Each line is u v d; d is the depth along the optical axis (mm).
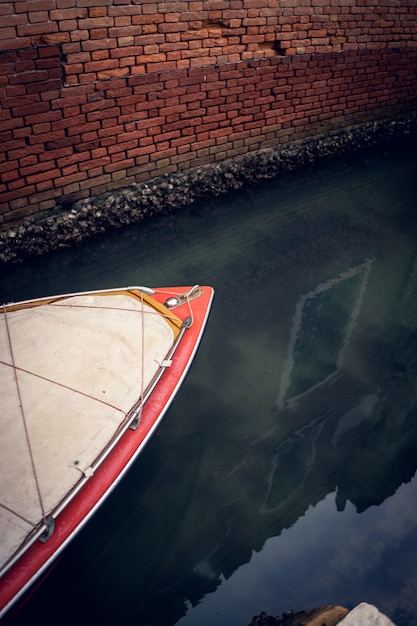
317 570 2561
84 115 4477
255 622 2320
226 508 2846
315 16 5703
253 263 5027
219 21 4957
